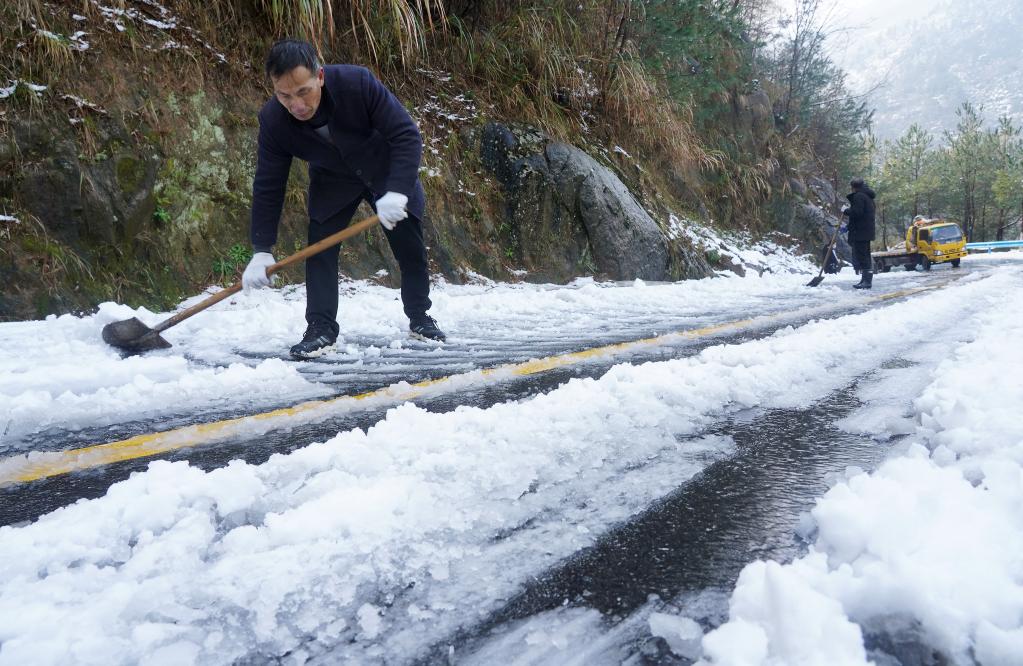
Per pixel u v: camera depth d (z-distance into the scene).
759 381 2.36
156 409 2.31
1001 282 8.31
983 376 1.99
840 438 1.77
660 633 0.87
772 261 13.50
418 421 1.72
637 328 4.55
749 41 15.61
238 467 1.37
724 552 1.10
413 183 3.18
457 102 8.22
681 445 1.70
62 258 4.42
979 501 1.08
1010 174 39.69
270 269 3.18
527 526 1.20
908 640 0.78
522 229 8.05
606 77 10.58
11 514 1.39
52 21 4.79
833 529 1.03
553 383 2.64
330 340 3.46
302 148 3.13
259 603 0.92
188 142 5.43
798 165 18.41
